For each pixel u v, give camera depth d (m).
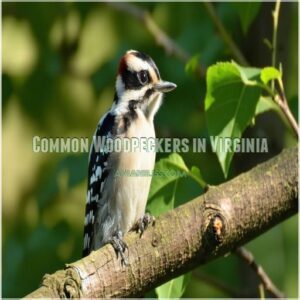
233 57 10.54
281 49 11.56
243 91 7.60
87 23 14.07
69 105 13.91
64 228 12.32
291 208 7.29
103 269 6.93
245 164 11.51
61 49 13.71
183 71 12.18
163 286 7.80
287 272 12.44
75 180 11.62
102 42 14.15
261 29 11.55
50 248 12.08
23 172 14.18
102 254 7.02
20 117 13.94
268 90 7.52
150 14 13.26
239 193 7.25
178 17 13.64
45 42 13.77
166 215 7.23
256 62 11.62
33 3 13.84
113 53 13.65
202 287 12.23
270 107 8.37
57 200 12.55
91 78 13.33
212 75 7.48
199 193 9.25
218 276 11.86
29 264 12.09
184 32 12.42
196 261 7.17
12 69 13.80
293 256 12.45
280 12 11.59
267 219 7.26
